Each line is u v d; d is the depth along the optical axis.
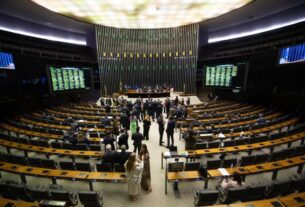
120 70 24.42
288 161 5.74
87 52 23.92
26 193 4.53
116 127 8.55
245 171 5.23
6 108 13.25
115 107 15.73
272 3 13.87
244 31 19.64
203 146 6.84
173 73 24.84
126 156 5.76
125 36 24.06
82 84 21.58
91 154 6.59
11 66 13.72
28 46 16.48
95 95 23.61
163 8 15.78
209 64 21.94
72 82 20.20
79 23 19.50
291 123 10.04
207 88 22.39
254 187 4.17
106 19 19.05
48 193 4.39
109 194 5.54
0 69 12.85
